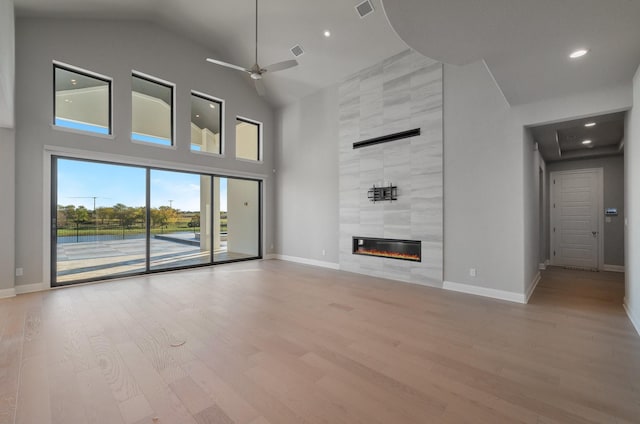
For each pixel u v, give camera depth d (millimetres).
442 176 4590
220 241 6875
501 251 4035
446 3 2014
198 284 4789
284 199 7457
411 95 4961
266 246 7574
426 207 4770
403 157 5070
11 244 4090
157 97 5766
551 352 2465
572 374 2127
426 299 3998
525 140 3957
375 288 4590
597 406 1771
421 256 4836
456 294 4254
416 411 1726
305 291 4395
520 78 3100
